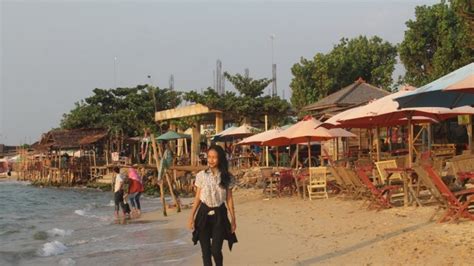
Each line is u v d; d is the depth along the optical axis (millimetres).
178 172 32844
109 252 12211
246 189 26469
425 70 33125
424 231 9328
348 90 32688
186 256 10781
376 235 9781
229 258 9492
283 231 12039
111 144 52500
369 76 47125
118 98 62312
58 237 15805
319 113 33094
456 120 28578
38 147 63406
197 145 35969
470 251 7527
